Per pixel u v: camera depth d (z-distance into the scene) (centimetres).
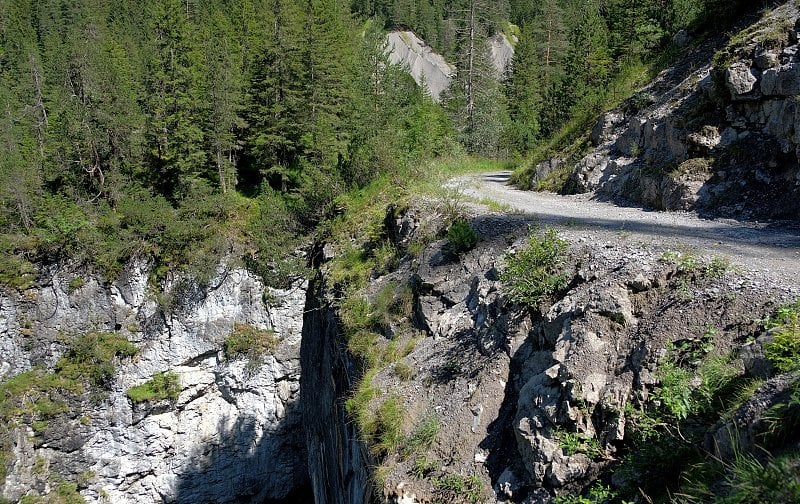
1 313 2800
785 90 1166
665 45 2242
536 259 926
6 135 3988
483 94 4319
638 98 1761
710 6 1881
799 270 703
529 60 5431
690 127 1392
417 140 3048
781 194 1118
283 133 3538
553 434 649
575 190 1786
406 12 8275
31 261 2891
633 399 618
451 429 833
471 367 916
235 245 3075
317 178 2611
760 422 436
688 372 596
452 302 1121
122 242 2972
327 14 4297
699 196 1260
